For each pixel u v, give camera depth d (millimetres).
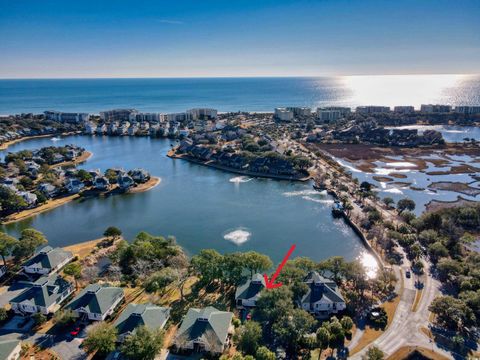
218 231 117625
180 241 110000
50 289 71375
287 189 165625
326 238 111875
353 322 65750
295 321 59000
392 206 135375
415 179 177000
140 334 55344
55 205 143500
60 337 62094
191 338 57969
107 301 68500
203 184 174125
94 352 57844
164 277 74562
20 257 93000
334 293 70438
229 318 63188
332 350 58156
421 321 65625
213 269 77438
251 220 127375
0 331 64000
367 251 102312
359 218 123312
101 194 157375
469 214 115938
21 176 176000
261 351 53000
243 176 189375
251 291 71875
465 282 72188
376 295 74625
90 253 98562
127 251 89062
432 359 56062
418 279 81062
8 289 78500
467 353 57375
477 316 65562
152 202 148250
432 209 135250
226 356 55125
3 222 125875
